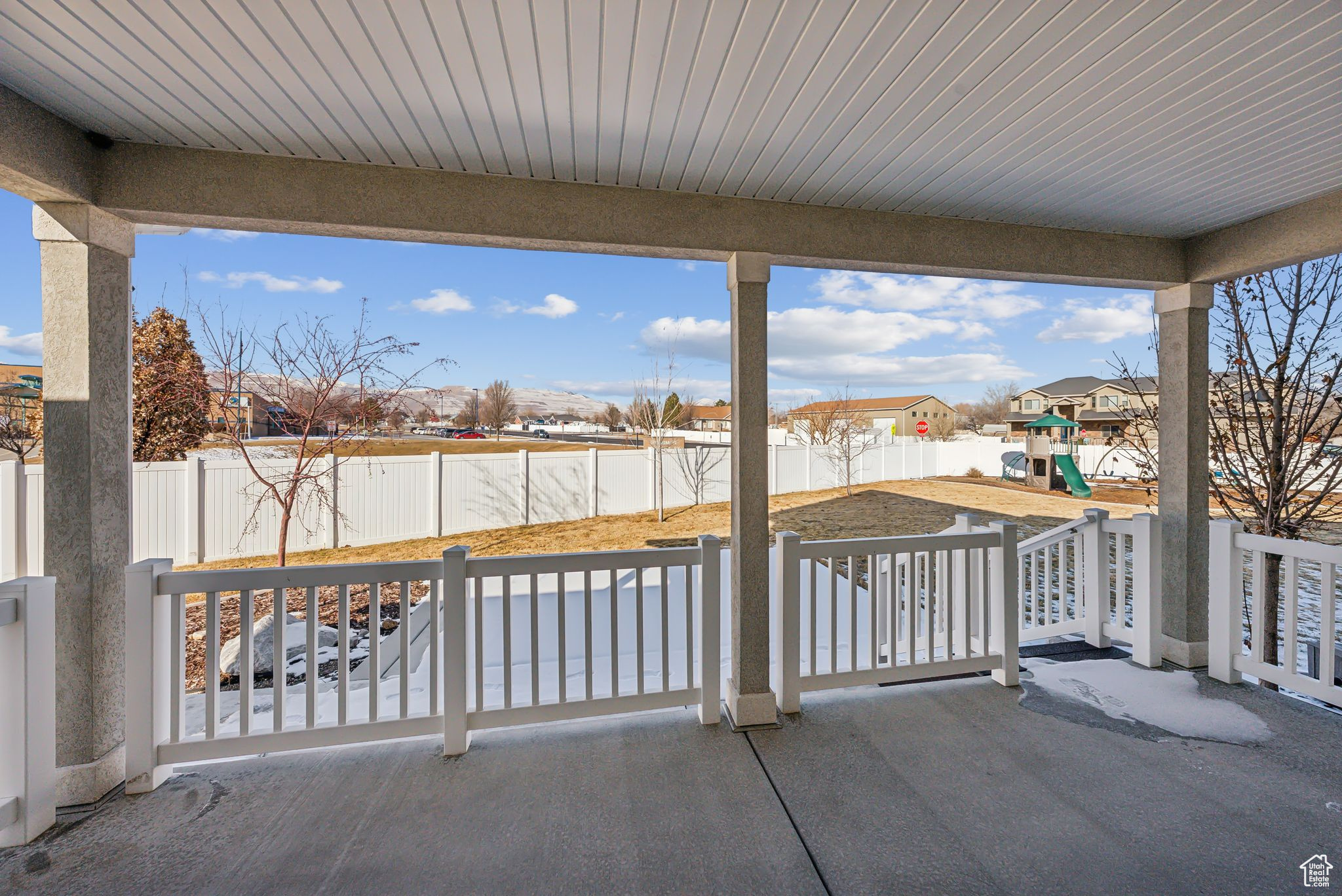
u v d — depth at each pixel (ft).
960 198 9.80
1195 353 11.84
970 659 11.03
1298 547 10.03
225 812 7.49
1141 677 11.46
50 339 7.60
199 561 23.24
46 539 7.57
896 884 6.19
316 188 8.33
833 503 44.11
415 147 8.00
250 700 8.27
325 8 5.26
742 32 5.65
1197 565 11.85
